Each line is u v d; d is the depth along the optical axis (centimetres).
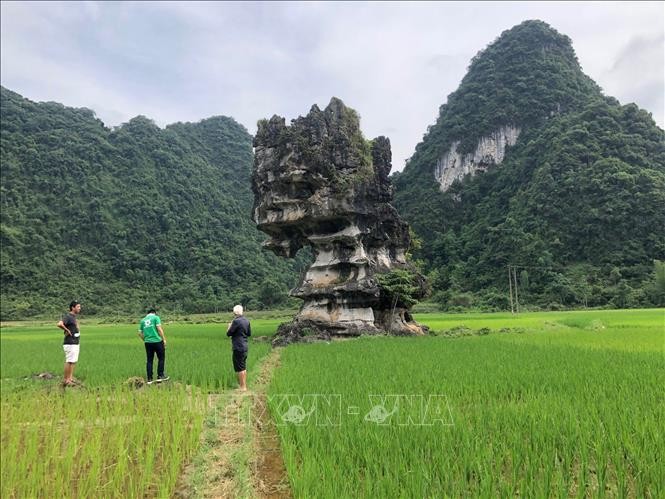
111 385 1491
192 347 2595
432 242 11994
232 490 709
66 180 10738
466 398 1131
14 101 12112
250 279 10575
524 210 10269
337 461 726
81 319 7669
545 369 1498
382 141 4012
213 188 13325
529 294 8600
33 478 696
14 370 1877
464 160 13125
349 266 3572
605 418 853
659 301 7244
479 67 14838
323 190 3419
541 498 585
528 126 12731
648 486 621
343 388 1247
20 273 8581
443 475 662
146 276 9825
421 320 5400
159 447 873
